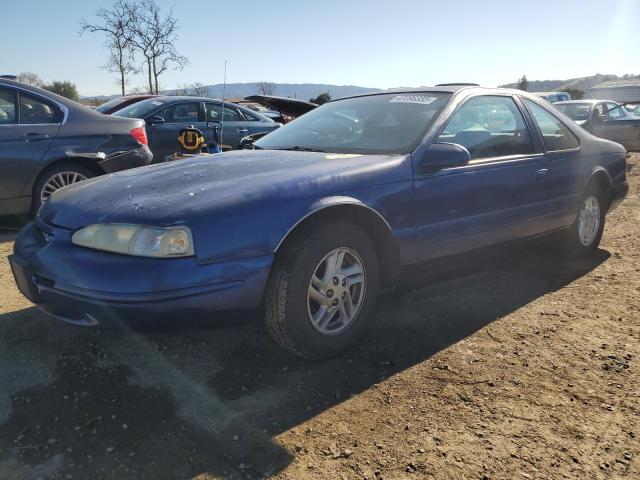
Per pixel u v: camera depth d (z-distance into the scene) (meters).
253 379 2.66
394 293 3.46
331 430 2.26
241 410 2.40
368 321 3.00
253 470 2.02
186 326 2.43
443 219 3.27
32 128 5.21
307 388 2.58
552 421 2.34
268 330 2.70
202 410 2.39
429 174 3.17
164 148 8.43
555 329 3.25
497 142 3.74
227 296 2.42
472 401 2.48
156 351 2.92
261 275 2.49
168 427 2.27
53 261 2.50
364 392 2.55
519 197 3.78
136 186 2.75
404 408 2.43
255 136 4.81
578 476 2.01
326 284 2.75
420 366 2.80
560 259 4.67
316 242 2.65
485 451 2.14
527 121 4.04
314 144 3.61
